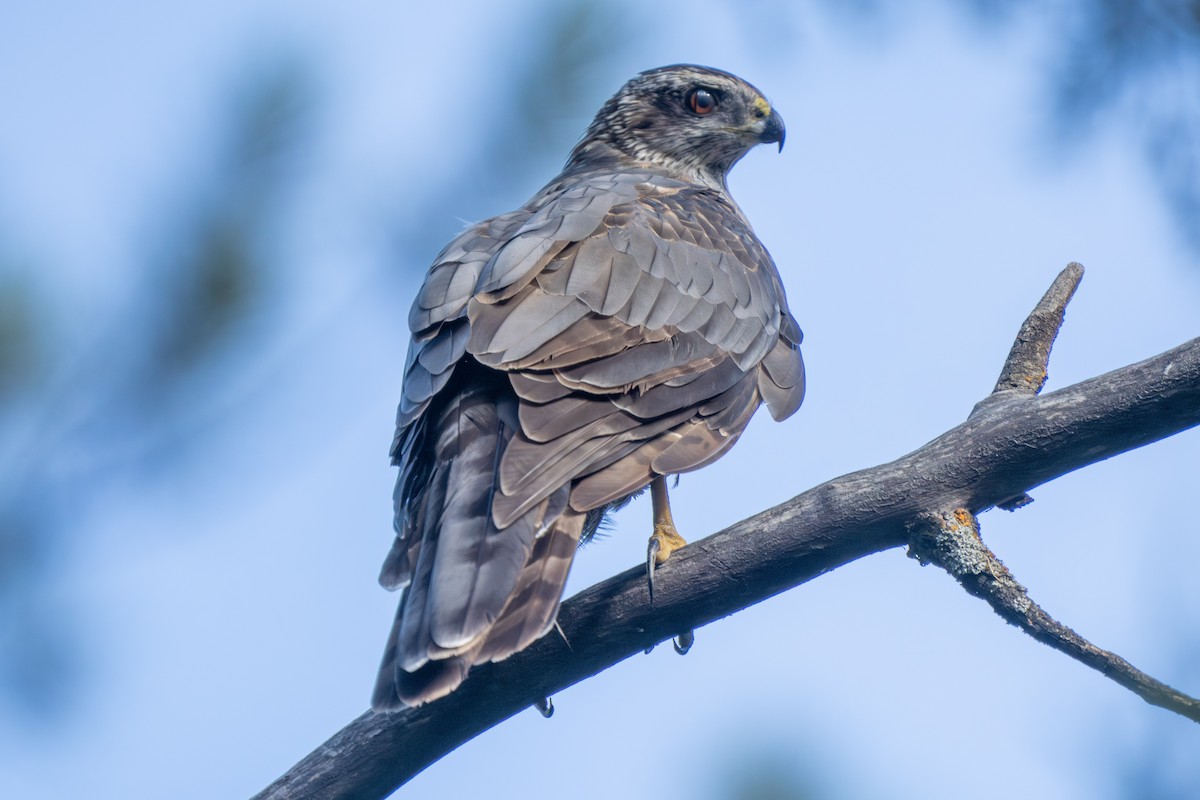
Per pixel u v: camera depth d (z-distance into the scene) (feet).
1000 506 24.04
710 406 25.81
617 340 25.22
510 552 21.54
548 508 22.44
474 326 24.91
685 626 23.76
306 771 23.84
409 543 22.66
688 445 24.54
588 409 23.95
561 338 24.79
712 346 26.63
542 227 27.32
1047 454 22.62
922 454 23.18
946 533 22.52
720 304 27.68
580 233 27.17
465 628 20.59
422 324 26.20
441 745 23.77
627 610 23.58
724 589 23.40
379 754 23.63
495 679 23.58
